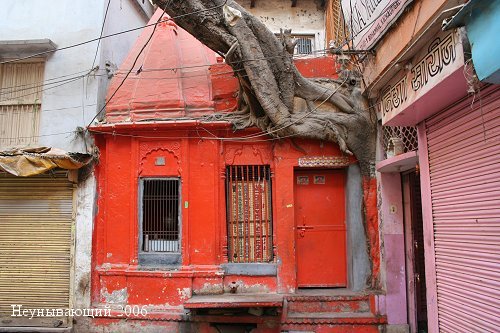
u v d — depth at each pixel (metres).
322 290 7.43
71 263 7.49
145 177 7.57
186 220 7.38
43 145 7.80
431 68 4.50
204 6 6.71
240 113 7.65
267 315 6.84
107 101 7.63
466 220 4.67
